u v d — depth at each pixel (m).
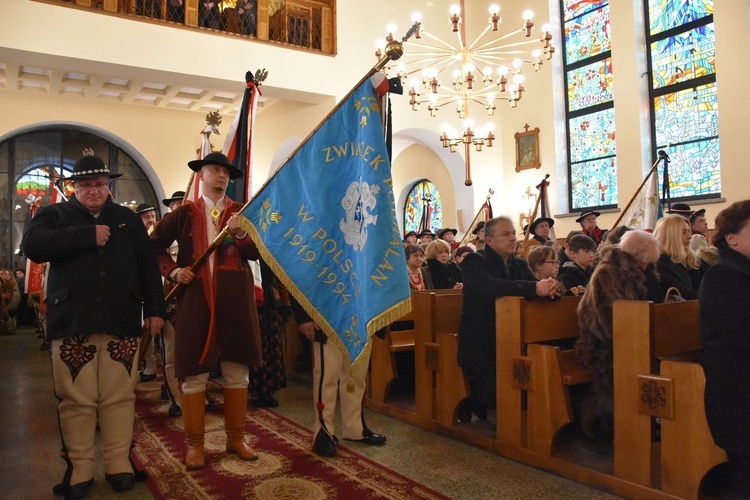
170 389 4.30
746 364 2.39
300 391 5.16
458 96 9.29
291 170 3.03
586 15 12.00
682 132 10.34
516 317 3.31
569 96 12.26
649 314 2.75
